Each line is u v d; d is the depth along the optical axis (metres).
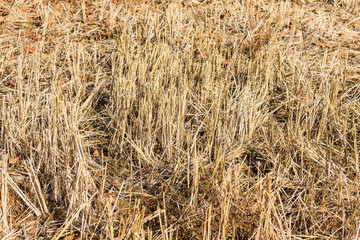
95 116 3.96
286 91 4.18
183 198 2.99
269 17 5.78
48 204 2.97
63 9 6.20
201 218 2.77
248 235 2.63
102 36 5.55
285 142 3.38
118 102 3.81
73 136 3.07
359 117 3.83
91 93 4.08
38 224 2.78
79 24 5.68
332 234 2.62
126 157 3.45
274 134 3.63
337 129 3.58
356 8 6.46
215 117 3.60
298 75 4.36
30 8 6.16
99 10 6.26
